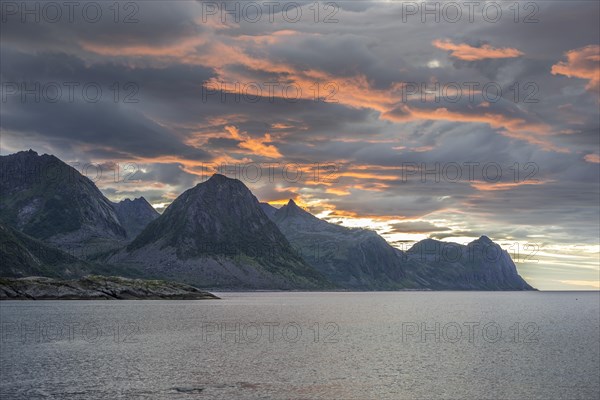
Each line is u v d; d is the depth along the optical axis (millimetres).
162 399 67875
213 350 109125
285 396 70188
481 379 81438
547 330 164500
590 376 84188
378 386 76312
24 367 87375
